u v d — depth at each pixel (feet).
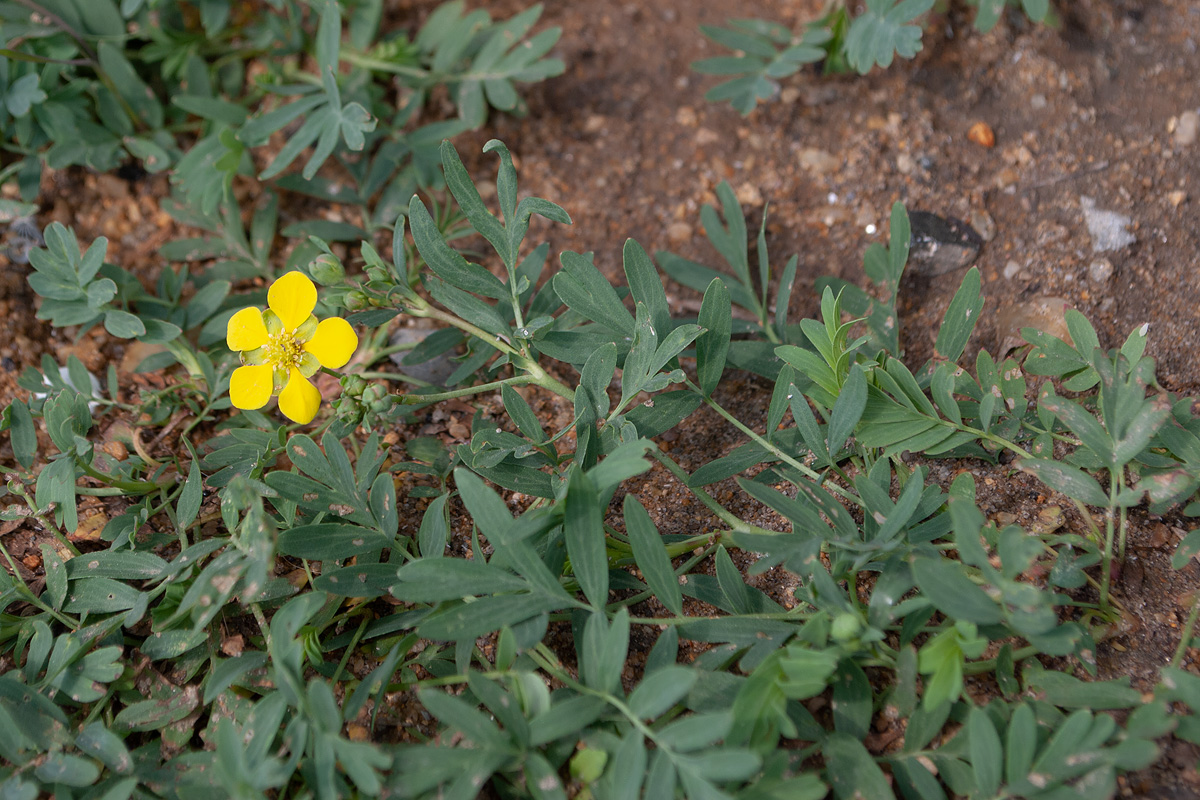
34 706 0.53
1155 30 0.72
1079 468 0.58
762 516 0.60
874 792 0.51
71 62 0.71
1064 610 0.56
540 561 0.52
